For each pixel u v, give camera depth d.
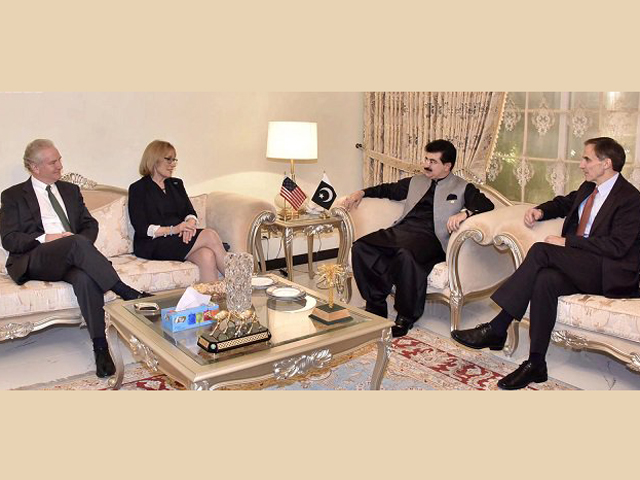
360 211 4.21
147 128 4.41
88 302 3.20
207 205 4.31
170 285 3.70
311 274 5.10
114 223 3.94
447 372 3.24
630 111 3.94
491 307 4.32
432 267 3.73
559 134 4.32
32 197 3.56
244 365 2.29
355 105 5.57
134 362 3.35
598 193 3.27
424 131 5.01
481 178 4.58
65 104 4.03
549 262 3.09
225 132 4.82
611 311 2.85
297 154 4.42
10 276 3.43
